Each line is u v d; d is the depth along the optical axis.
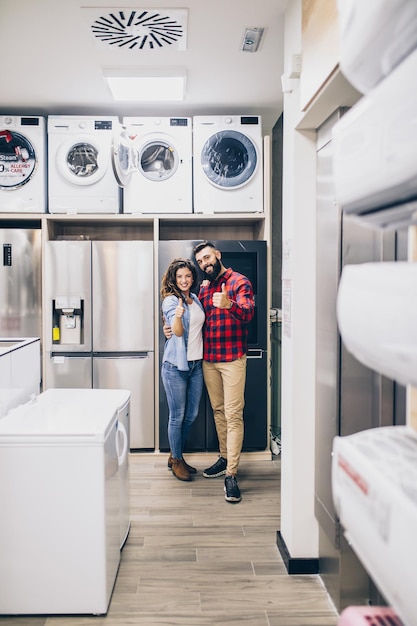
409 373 0.66
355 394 1.89
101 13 2.46
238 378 3.14
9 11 2.46
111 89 3.43
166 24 2.56
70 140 3.74
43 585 1.93
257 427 3.75
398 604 0.69
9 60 3.03
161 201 3.80
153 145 3.79
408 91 0.63
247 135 3.77
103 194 3.78
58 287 3.75
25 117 3.75
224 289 2.98
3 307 3.82
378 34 0.71
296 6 2.17
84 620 1.93
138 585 2.15
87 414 2.13
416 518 0.61
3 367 2.19
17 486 1.90
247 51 2.91
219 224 4.28
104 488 1.92
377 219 0.88
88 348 3.76
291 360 2.26
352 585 1.94
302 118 2.01
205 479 3.39
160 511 2.89
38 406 2.28
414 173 0.64
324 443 2.06
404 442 0.85
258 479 3.40
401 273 0.67
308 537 2.26
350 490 0.82
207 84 3.41
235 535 2.61
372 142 0.74
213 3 2.38
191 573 2.25
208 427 3.73
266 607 2.01
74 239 4.29
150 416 3.78
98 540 1.92
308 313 2.23
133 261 3.76
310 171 2.20
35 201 3.78
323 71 1.63
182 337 3.19
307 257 2.22
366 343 0.76
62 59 3.01
